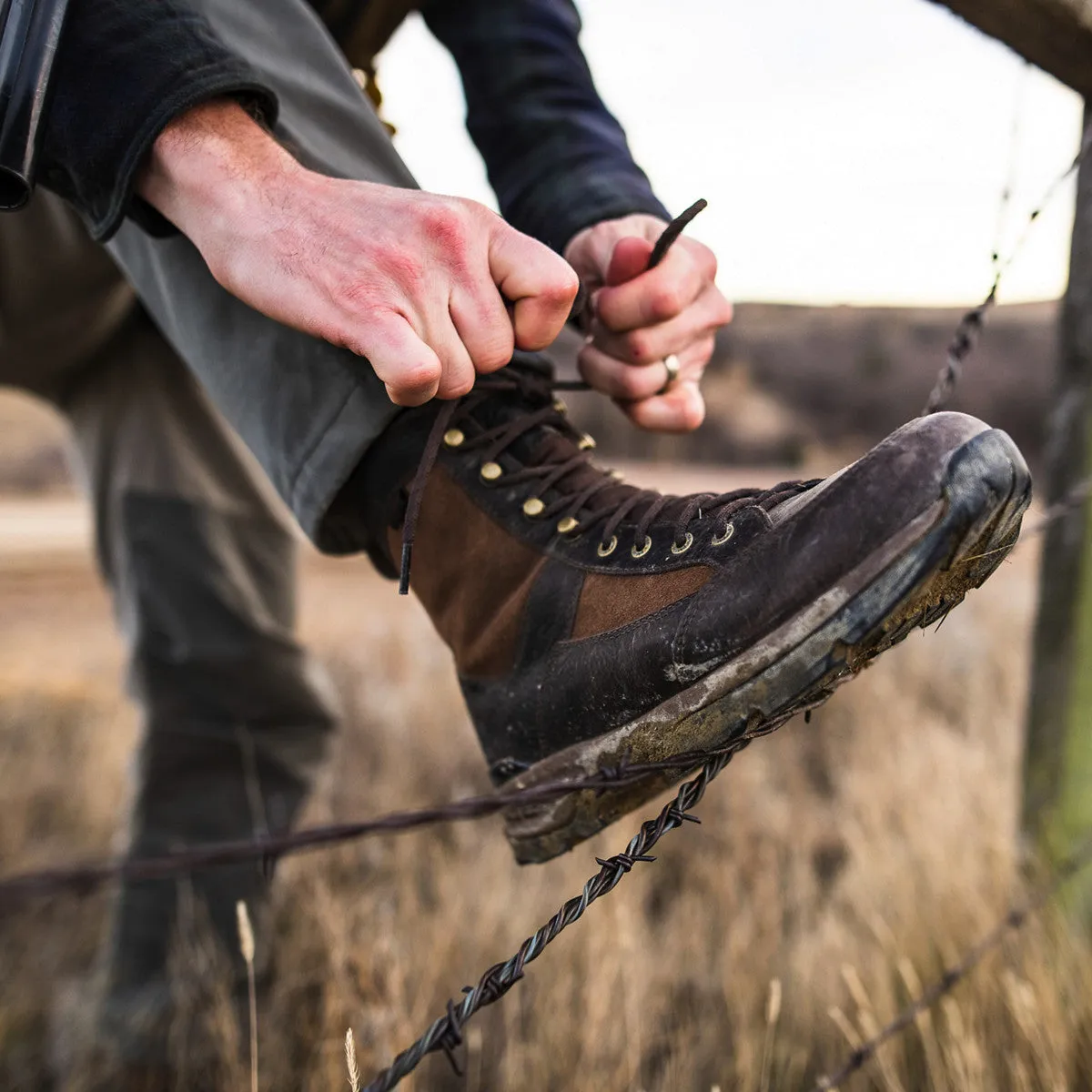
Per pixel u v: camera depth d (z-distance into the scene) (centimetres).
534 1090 146
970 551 74
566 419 108
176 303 106
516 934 177
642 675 83
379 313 81
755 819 252
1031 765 171
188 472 183
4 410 1572
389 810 272
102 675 469
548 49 137
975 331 108
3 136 84
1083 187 155
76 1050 172
